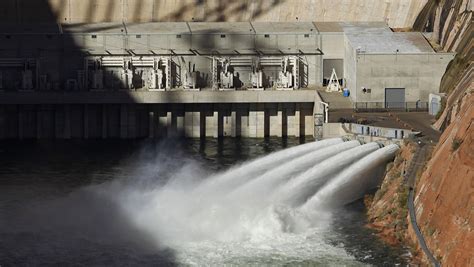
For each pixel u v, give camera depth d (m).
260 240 93.94
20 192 115.00
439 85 142.88
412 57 142.62
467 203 81.75
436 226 86.44
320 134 140.62
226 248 91.88
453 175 86.44
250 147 145.88
